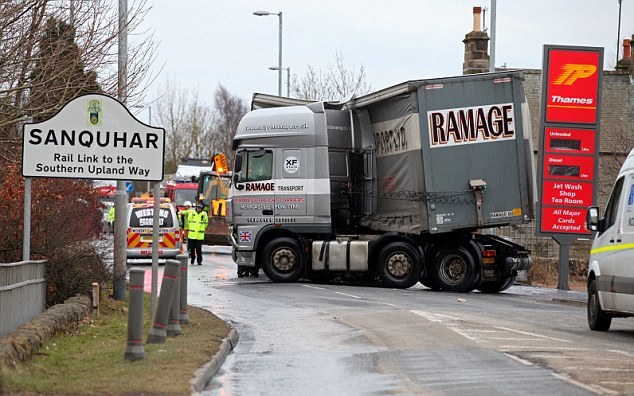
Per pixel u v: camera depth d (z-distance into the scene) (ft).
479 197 153.38
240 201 173.58
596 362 75.92
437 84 153.48
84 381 62.69
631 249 93.56
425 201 154.20
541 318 113.39
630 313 94.94
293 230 170.91
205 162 423.23
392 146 161.99
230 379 69.51
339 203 170.91
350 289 158.10
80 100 90.89
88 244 116.88
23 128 90.48
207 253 289.12
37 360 70.90
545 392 63.21
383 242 163.73
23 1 97.35
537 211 165.58
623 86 267.80
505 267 156.35
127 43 108.06
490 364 75.05
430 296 145.59
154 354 75.15
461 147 153.58
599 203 253.03
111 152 91.20
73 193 116.37
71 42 102.99
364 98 164.35
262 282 172.96
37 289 95.09
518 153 153.89
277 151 171.53
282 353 83.10
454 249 158.71
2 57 95.09
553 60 164.45
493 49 185.26
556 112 164.45
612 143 257.14
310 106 172.14
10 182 109.09
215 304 130.21
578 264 207.00
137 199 246.88
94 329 93.25
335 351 83.82
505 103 153.58
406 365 75.05
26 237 93.20
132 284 72.79
